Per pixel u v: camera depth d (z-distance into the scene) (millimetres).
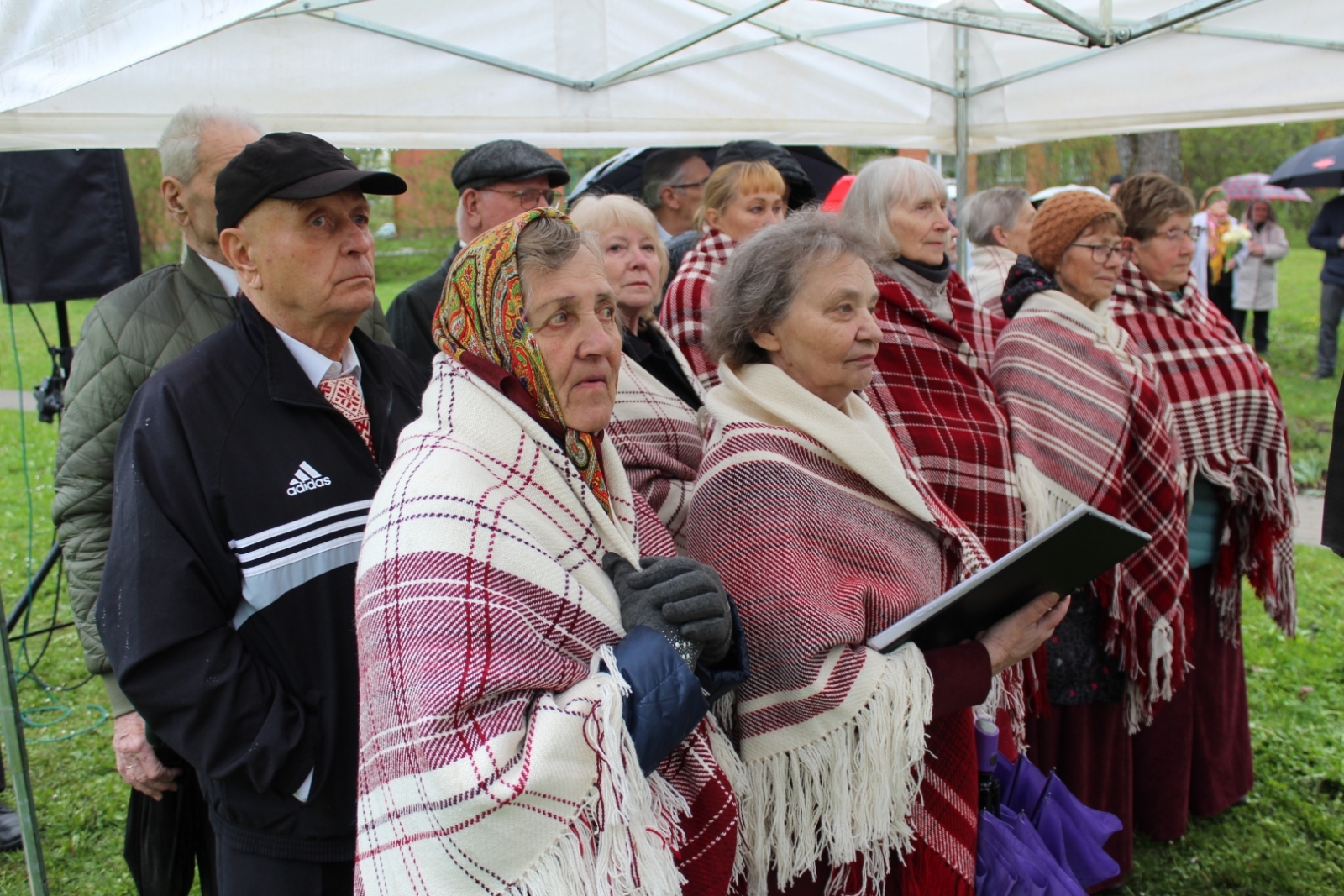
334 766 1656
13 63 1887
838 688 1628
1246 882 2857
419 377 2094
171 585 1596
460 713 1214
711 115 3912
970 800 1854
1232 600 3088
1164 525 2721
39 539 5824
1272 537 3049
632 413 2150
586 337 1435
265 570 1665
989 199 4191
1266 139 19594
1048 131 4160
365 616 1317
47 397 3990
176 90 2906
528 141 3672
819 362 1894
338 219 1778
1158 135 10781
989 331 3008
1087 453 2660
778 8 3678
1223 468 2996
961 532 2014
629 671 1311
